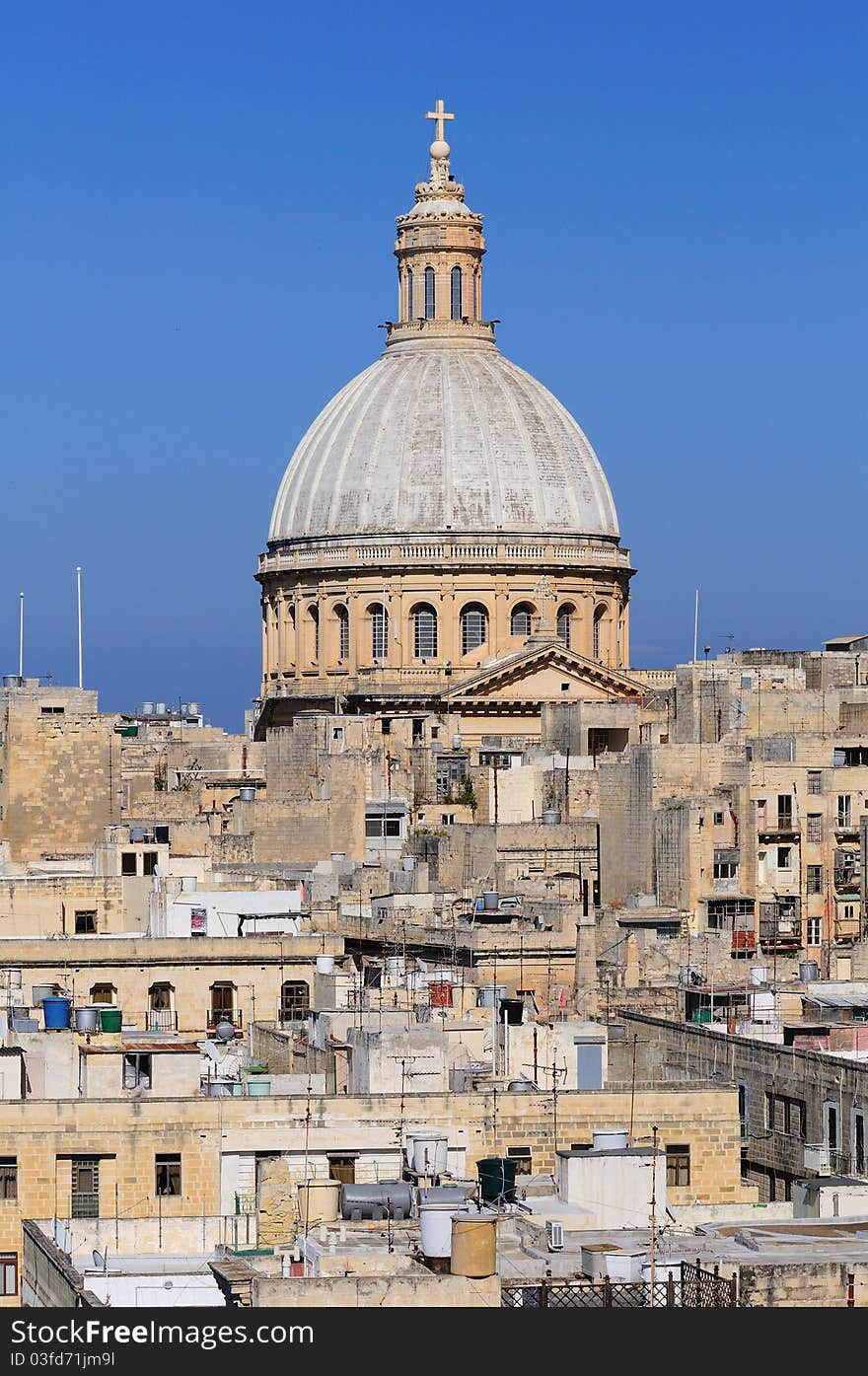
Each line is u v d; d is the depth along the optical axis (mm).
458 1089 118750
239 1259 93438
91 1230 104938
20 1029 126812
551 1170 114875
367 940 172500
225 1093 118062
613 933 174750
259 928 174625
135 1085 118250
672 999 155375
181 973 157875
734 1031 137000
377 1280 81938
